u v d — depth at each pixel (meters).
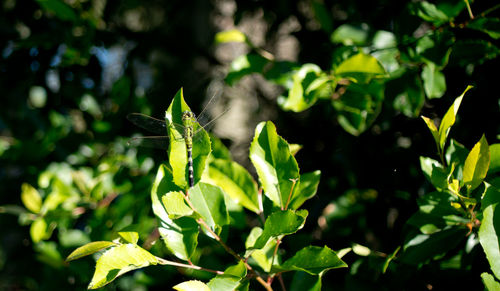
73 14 0.66
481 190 0.45
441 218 0.46
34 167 0.65
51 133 0.66
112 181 0.61
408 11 0.50
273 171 0.45
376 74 0.48
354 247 0.50
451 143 0.47
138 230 0.55
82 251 0.41
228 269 0.43
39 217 0.59
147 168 0.62
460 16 0.51
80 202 0.60
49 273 0.57
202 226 0.45
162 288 0.53
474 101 0.53
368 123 0.52
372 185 0.58
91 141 0.68
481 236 0.41
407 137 0.57
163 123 0.52
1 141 0.65
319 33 0.62
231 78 0.54
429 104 0.55
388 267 0.50
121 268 0.41
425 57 0.49
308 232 0.61
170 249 0.44
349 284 0.50
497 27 0.48
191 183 0.44
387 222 0.57
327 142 0.63
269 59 0.55
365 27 0.52
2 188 0.70
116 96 0.69
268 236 0.43
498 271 0.41
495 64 0.52
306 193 0.47
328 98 0.53
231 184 0.48
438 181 0.45
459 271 0.48
